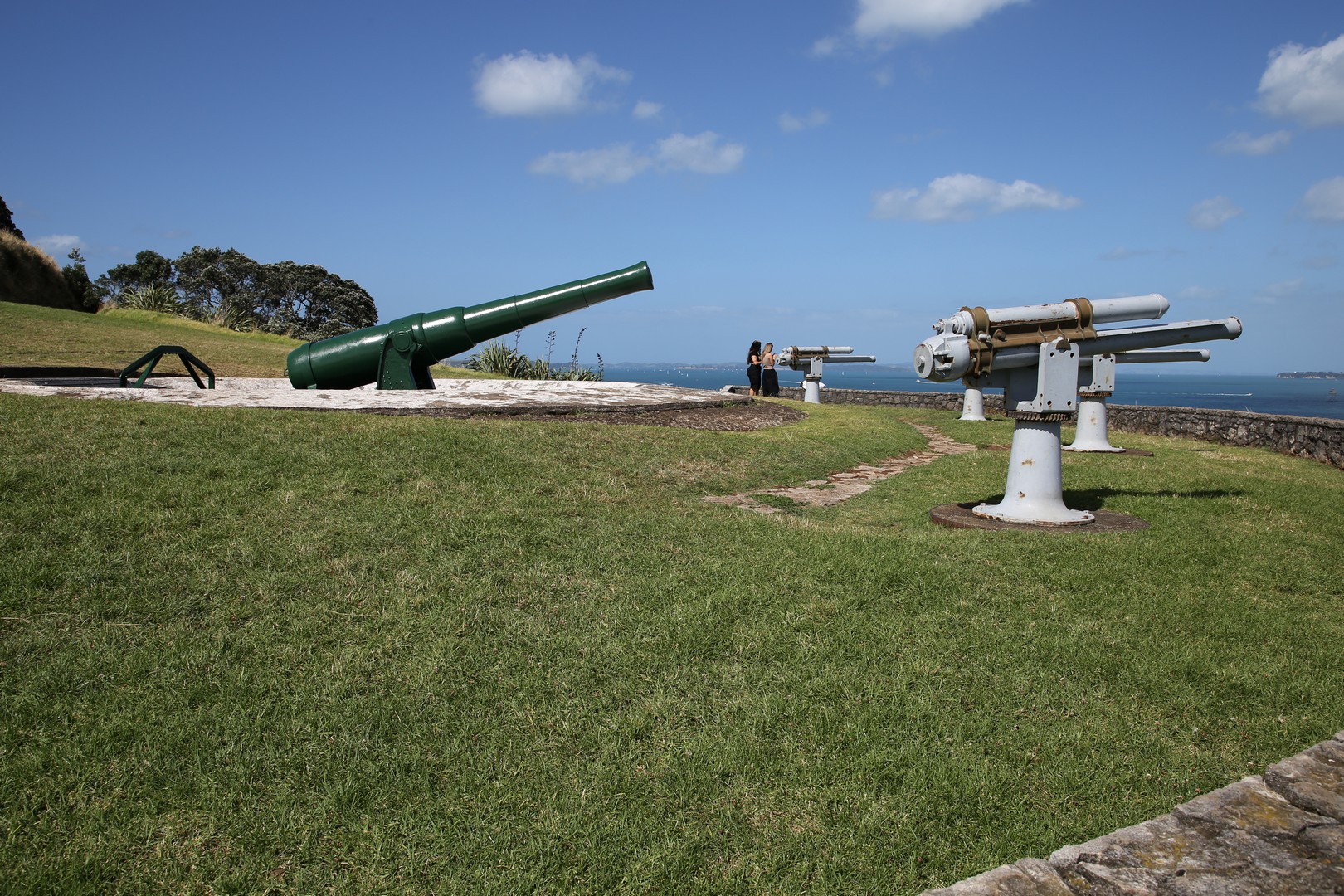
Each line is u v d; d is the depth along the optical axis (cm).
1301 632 434
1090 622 436
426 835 269
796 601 447
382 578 453
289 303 6134
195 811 277
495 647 387
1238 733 337
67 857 254
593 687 357
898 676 369
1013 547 569
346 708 333
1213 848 237
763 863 260
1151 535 629
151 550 460
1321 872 225
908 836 271
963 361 675
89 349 1717
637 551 520
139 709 325
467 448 768
